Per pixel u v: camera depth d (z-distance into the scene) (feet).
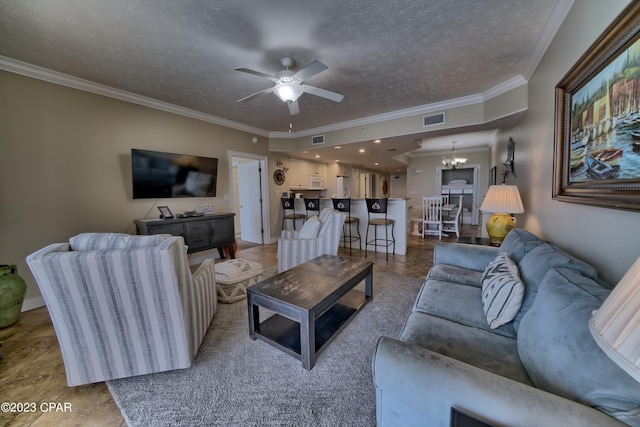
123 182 10.62
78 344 4.58
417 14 5.89
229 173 15.10
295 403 4.39
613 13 3.89
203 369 5.26
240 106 12.13
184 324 4.97
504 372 3.28
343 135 15.40
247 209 18.90
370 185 33.88
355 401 4.42
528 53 7.62
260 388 4.74
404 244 14.57
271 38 6.76
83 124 9.46
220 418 4.13
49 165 8.74
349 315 7.14
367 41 6.94
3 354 5.92
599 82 4.12
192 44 6.99
